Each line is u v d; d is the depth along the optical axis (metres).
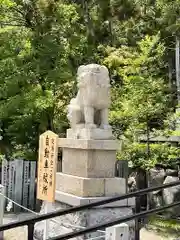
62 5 12.65
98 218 6.25
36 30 12.46
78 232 2.89
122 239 4.06
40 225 7.09
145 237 7.88
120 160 10.11
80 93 7.06
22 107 11.24
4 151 13.24
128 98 10.38
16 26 12.78
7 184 10.60
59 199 6.68
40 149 6.51
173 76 16.33
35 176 10.84
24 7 12.78
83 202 6.15
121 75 11.84
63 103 12.49
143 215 3.26
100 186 6.43
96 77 6.84
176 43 14.87
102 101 6.88
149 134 10.56
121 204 6.50
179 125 11.24
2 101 11.45
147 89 9.73
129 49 13.70
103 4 15.75
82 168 6.57
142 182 11.05
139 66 10.47
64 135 12.38
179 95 12.38
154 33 15.55
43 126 12.08
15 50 11.77
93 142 6.46
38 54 11.91
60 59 11.98
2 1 11.29
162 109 10.08
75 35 12.93
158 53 10.68
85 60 13.50
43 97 11.11
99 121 7.03
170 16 13.02
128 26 15.95
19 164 10.52
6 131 12.63
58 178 7.04
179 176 10.29
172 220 9.21
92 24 15.32
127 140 10.46
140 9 16.06
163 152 10.06
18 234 7.77
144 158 10.07
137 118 9.98
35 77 11.79
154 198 10.59
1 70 11.43
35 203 10.59
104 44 15.33
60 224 6.65
